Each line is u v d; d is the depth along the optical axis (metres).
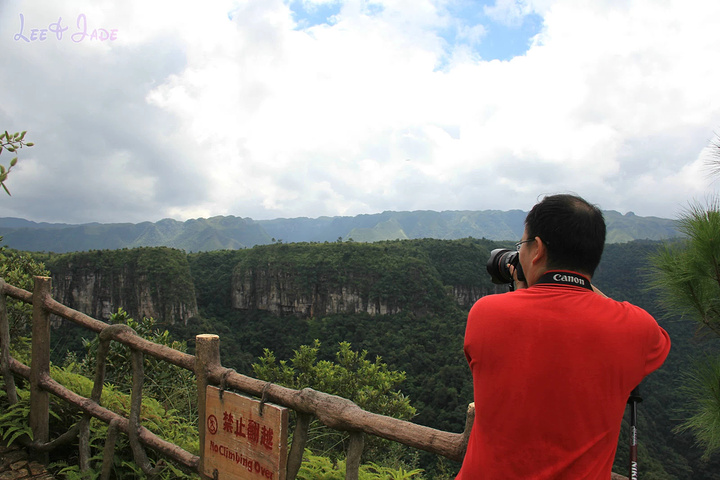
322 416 1.52
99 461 2.48
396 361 57.28
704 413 1.60
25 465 2.54
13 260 5.44
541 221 1.12
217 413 1.82
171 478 2.40
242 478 1.70
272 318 79.19
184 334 68.06
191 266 93.25
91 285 69.12
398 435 1.38
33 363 2.61
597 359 0.97
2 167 2.66
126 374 3.96
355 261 77.94
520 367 0.99
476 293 80.00
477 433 1.05
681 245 1.80
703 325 1.78
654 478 23.77
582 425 0.95
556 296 1.04
